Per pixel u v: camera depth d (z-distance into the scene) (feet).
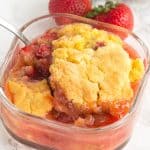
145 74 1.51
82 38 1.59
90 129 1.39
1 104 1.52
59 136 1.45
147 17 1.89
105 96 1.45
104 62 1.50
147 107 1.67
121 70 1.50
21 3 1.91
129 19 1.77
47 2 1.91
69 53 1.52
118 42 1.62
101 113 1.46
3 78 1.53
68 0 1.78
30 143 1.54
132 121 1.49
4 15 1.88
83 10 1.79
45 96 1.47
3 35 1.82
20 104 1.47
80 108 1.44
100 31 1.63
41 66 1.53
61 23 1.74
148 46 1.81
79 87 1.45
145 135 1.61
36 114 1.45
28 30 1.70
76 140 1.45
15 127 1.51
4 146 1.59
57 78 1.46
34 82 1.51
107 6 1.78
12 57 1.57
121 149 1.56
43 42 1.61
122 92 1.47
